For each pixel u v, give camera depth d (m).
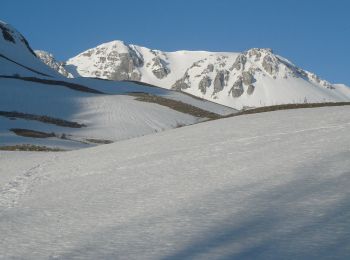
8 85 87.12
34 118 68.31
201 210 11.87
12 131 57.72
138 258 8.70
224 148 21.70
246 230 9.80
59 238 10.71
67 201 15.22
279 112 32.91
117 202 14.12
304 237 8.99
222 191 13.73
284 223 10.00
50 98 83.06
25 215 13.67
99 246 9.73
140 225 11.13
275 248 8.54
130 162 22.22
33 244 10.34
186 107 92.69
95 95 92.12
